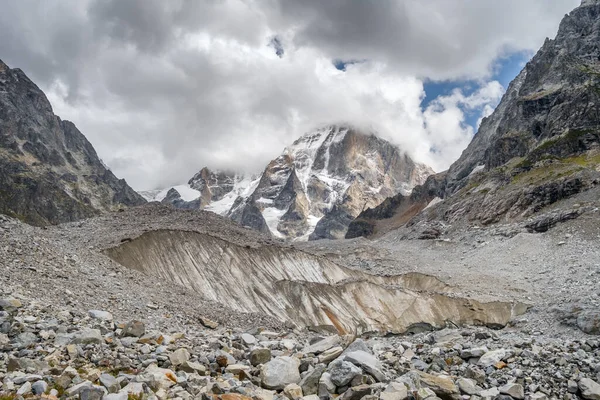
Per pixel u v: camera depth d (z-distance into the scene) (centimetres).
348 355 1753
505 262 12569
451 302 8031
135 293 3344
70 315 2175
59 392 1330
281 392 1622
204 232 7225
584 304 6234
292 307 6931
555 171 17038
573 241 12144
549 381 1828
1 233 3366
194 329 2822
